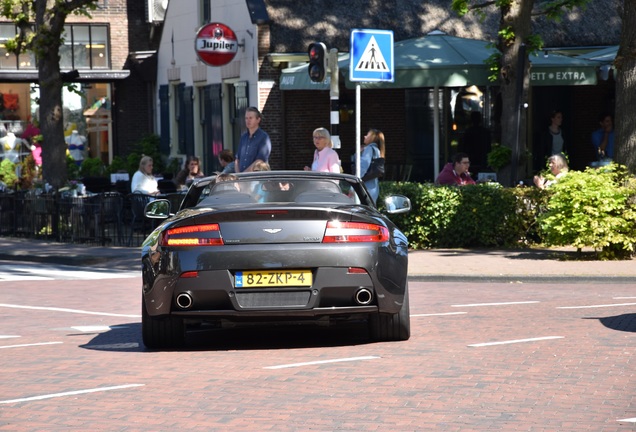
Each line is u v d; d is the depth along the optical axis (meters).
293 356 21.42
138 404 17.23
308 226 21.12
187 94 76.69
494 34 67.25
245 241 20.98
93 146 88.06
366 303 21.25
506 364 19.98
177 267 21.09
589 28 68.06
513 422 15.52
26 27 62.47
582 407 16.44
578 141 68.75
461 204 43.81
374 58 37.59
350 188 23.50
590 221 39.06
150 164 55.09
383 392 17.67
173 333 22.70
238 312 20.97
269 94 64.12
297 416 16.09
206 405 17.00
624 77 41.59
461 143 66.88
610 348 21.53
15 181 76.56
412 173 66.69
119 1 87.62
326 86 57.34
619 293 31.89
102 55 87.69
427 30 66.19
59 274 42.00
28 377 20.03
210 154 73.00
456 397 17.22
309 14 64.75
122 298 34.28
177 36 78.94
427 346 22.20
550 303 29.50
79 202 54.03
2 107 85.00
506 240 44.22
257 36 63.72
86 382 19.28
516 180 49.75
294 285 20.95
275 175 23.56
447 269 37.22
